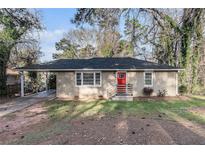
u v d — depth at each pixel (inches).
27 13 775.7
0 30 732.7
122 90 799.1
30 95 871.7
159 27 1091.3
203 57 1013.8
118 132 320.2
